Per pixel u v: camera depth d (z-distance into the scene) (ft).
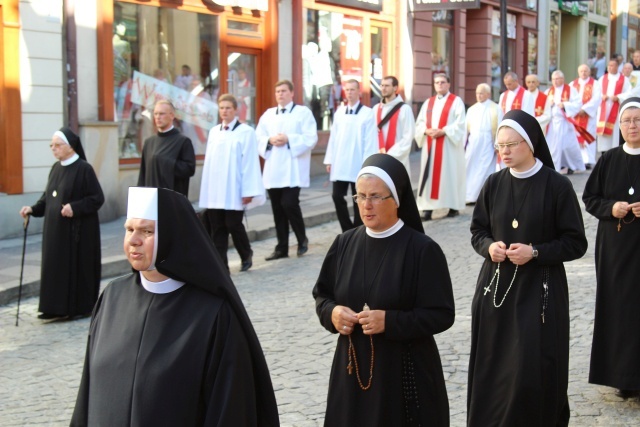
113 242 35.55
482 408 14.96
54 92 38.50
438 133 40.45
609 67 58.90
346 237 12.83
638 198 17.85
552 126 54.19
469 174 44.65
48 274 25.91
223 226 31.71
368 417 12.00
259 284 29.48
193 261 9.58
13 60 36.83
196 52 46.01
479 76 74.64
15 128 37.04
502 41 58.03
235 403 9.34
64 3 38.68
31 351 22.94
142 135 43.09
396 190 12.06
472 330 15.47
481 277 15.49
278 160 33.50
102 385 9.65
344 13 56.49
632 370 17.60
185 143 29.68
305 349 22.02
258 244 37.24
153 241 9.45
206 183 31.50
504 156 15.10
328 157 35.91
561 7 92.48
